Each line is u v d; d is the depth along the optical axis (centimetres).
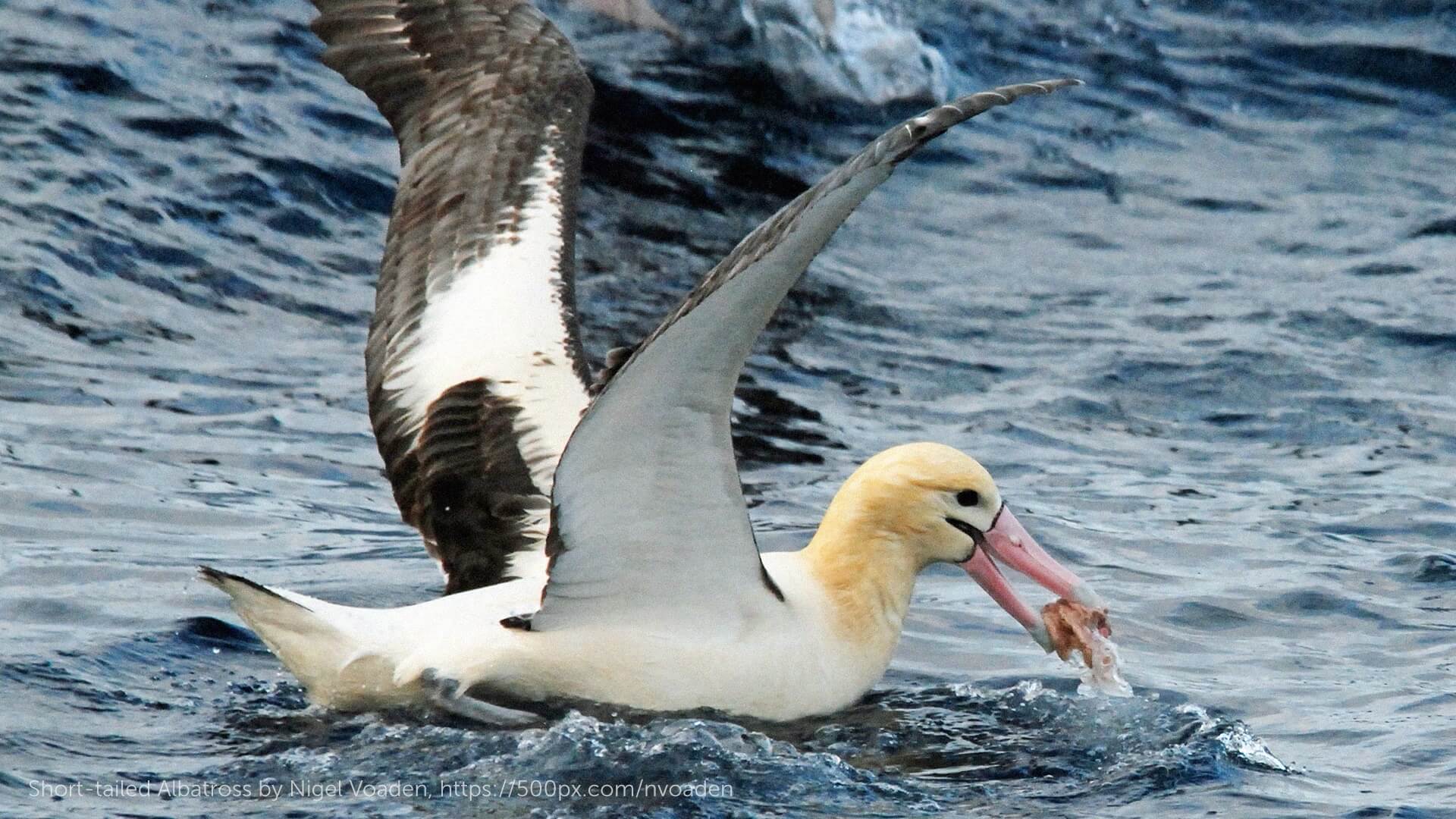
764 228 823
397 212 1150
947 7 2491
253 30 2156
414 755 936
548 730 956
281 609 948
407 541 1292
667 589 975
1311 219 2169
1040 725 1042
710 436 906
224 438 1449
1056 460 1556
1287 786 976
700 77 2275
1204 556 1352
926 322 1862
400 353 1101
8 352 1545
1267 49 2517
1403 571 1333
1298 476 1546
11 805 875
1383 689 1123
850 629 1032
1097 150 2312
